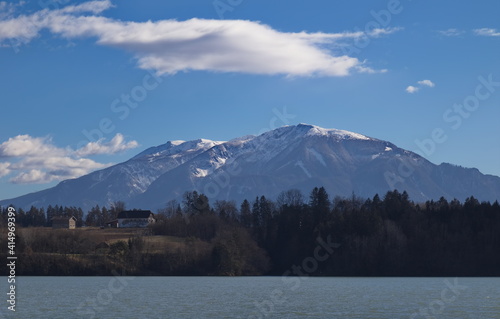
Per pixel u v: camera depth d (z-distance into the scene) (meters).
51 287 196.25
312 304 146.50
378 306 142.50
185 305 144.75
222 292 178.25
